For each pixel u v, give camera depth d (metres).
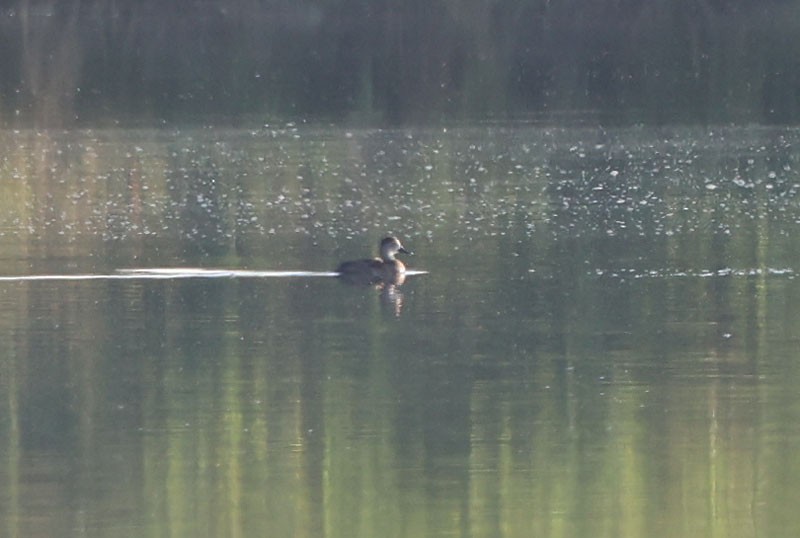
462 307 66.56
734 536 41.38
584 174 111.12
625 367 56.47
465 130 135.00
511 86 147.75
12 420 50.94
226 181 109.06
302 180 109.38
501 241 83.88
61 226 90.00
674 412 51.22
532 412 51.41
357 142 129.50
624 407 51.84
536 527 42.03
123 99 145.38
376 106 144.75
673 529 41.91
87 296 69.25
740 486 44.84
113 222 91.50
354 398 53.09
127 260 78.25
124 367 57.03
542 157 120.56
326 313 65.81
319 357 58.25
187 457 47.56
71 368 56.91
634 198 99.81
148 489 45.00
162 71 150.38
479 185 106.44
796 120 138.75
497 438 48.97
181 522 42.53
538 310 65.62
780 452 47.41
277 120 140.62
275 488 45.09
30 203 99.25
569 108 144.25
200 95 146.62
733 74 147.00
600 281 71.75
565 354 58.31
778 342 59.62
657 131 134.00
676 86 146.50
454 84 148.25
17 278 73.31
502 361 57.53
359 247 82.75
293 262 78.06
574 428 49.72
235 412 51.62
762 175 109.88
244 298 68.81
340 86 147.88
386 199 100.56
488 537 41.25
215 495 44.53
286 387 54.41
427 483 45.34
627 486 44.97
